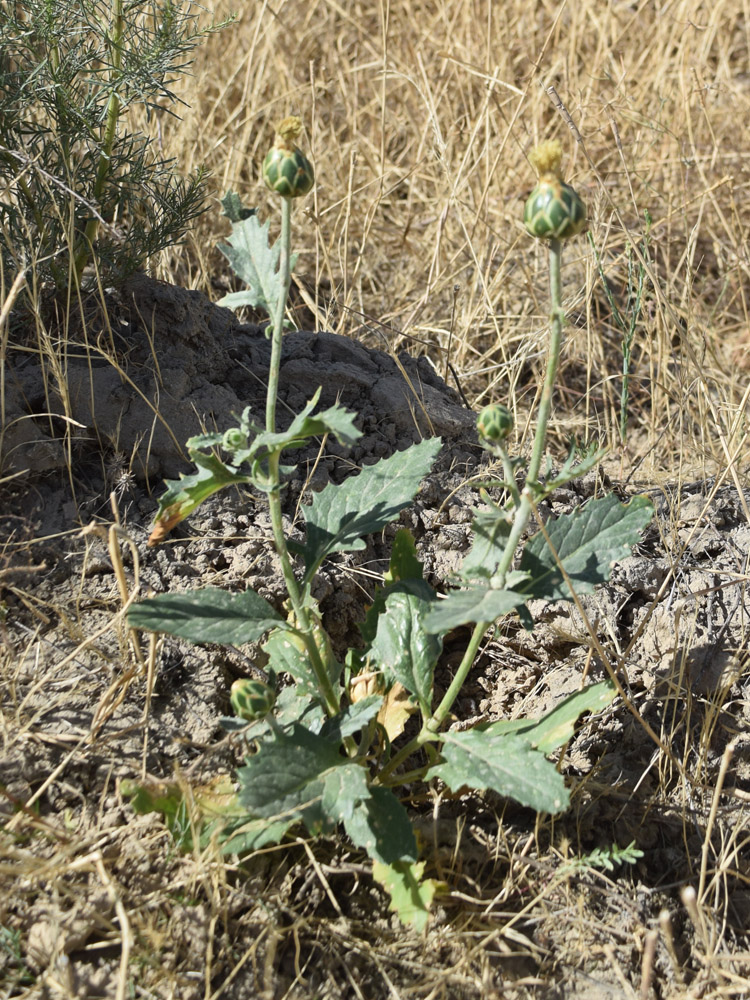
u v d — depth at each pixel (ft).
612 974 7.13
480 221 14.64
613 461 12.39
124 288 10.18
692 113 17.71
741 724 8.68
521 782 6.44
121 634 7.87
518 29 18.71
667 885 7.76
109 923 6.41
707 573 9.43
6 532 8.60
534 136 16.40
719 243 15.66
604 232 15.46
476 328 14.42
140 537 8.83
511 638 9.10
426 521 9.59
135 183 10.30
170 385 9.65
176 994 6.30
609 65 18.42
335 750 6.81
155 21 10.02
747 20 19.36
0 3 9.87
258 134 16.92
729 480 10.92
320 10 20.31
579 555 6.97
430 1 19.79
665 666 8.86
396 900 6.77
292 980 6.70
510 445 11.54
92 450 9.40
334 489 7.54
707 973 7.11
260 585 8.61
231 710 7.98
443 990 6.73
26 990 6.16
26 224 10.13
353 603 9.04
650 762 8.41
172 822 6.81
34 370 9.40
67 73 9.57
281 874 7.20
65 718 7.56
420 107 17.46
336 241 15.49
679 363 12.41
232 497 9.33
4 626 7.87
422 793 7.80
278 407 10.32
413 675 7.35
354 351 10.95
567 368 14.80
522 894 7.45
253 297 6.57
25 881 6.57
